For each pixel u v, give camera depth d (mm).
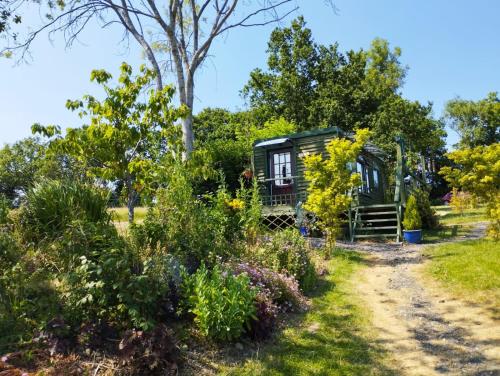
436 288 7629
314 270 8227
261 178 17172
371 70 43656
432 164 49750
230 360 4707
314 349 5160
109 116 8055
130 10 13086
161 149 8891
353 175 10359
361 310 6680
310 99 30328
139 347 4125
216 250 7180
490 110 53562
